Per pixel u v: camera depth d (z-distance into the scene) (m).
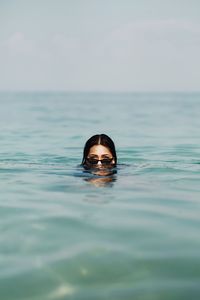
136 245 3.36
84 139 12.39
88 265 2.99
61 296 2.58
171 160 8.18
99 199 4.86
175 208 4.49
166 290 2.62
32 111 31.05
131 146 10.62
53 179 6.05
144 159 8.36
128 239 3.50
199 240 3.46
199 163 7.67
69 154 9.15
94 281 2.76
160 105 46.00
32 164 7.51
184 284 2.69
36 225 3.90
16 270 2.93
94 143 6.66
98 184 5.67
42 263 3.04
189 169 6.91
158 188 5.45
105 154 6.64
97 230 3.74
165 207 4.53
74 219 4.06
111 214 4.24
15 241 3.48
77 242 3.44
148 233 3.64
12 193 5.24
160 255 3.15
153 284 2.70
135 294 2.58
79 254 3.19
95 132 14.60
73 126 17.17
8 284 2.74
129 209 4.42
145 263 3.01
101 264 3.01
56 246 3.36
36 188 5.49
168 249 3.27
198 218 4.11
